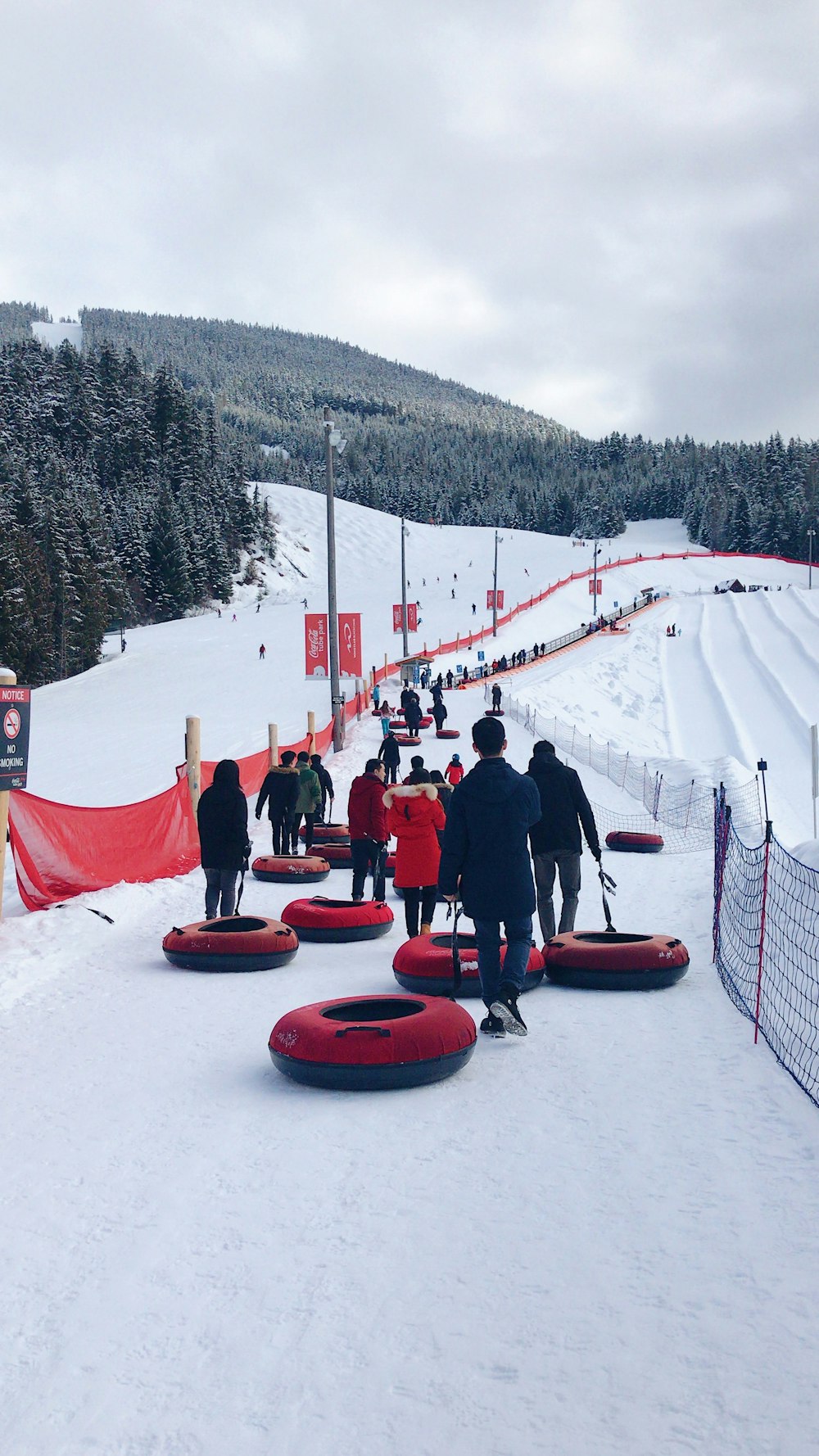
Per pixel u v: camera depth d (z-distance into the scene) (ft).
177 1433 9.12
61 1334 10.77
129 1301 11.37
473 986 25.64
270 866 46.39
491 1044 21.76
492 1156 15.46
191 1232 13.03
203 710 174.19
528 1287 11.57
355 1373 9.99
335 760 96.94
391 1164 15.21
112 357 595.88
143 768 104.99
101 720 170.91
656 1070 19.58
